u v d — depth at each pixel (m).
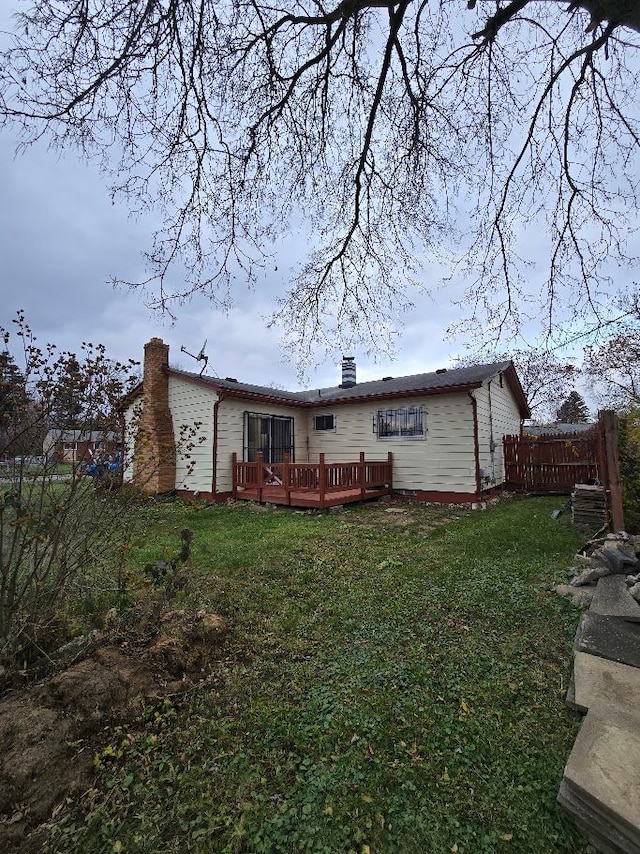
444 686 2.52
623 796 1.56
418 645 3.01
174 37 2.98
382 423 11.60
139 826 1.67
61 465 2.91
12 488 2.61
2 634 2.51
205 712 2.32
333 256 5.21
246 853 1.55
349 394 12.86
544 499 10.41
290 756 2.01
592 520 6.57
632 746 1.82
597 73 4.14
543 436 11.59
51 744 1.98
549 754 1.97
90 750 2.03
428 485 10.62
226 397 10.67
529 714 2.25
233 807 1.74
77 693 2.25
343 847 1.56
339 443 12.61
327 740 2.10
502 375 12.57
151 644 2.78
